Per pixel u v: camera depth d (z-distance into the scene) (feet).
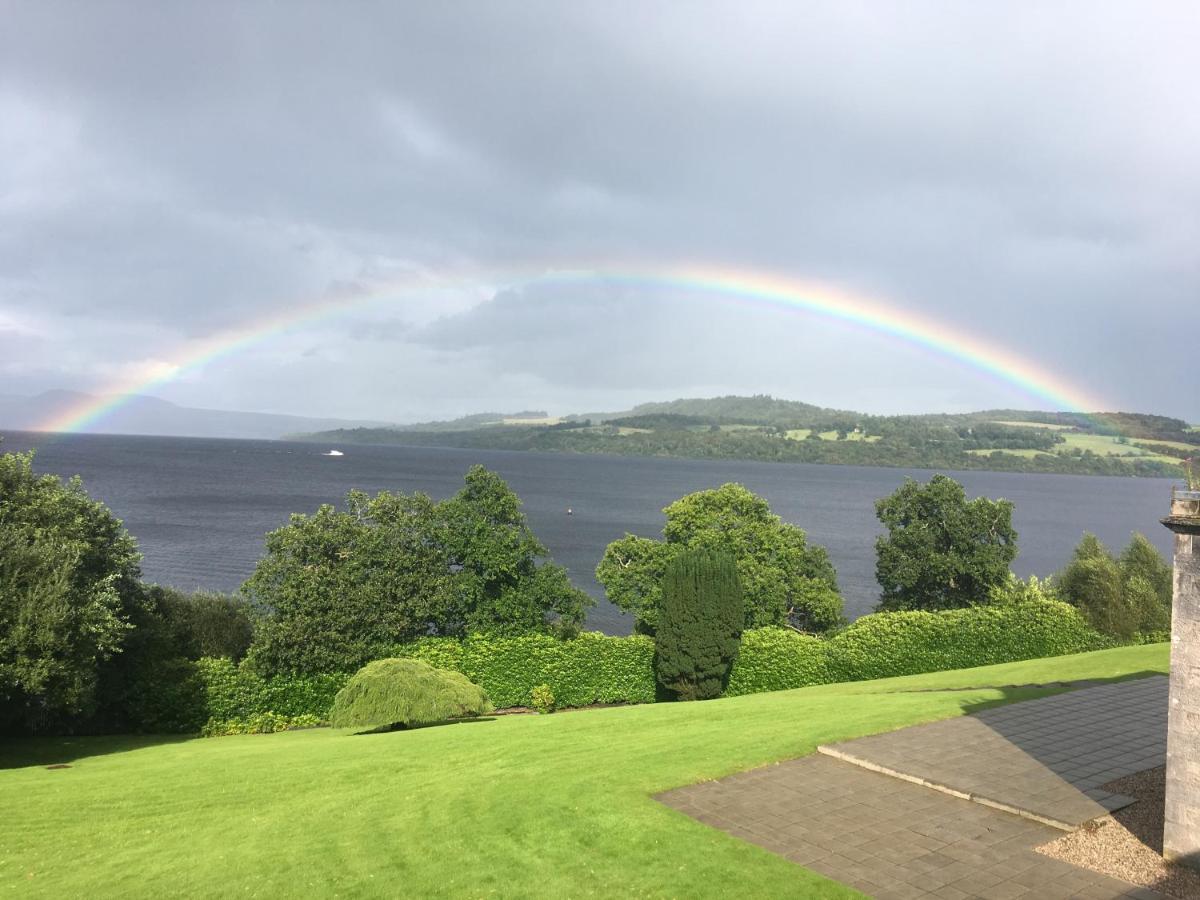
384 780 53.72
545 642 103.04
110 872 39.29
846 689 91.76
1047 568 307.99
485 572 109.60
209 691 88.33
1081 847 38.86
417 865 38.22
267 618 95.14
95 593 76.07
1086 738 56.59
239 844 42.24
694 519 128.57
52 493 81.51
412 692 76.64
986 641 112.57
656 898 34.22
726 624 97.35
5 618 65.05
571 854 38.60
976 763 50.60
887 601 152.25
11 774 61.57
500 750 59.31
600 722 69.21
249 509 394.52
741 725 64.03
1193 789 36.24
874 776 49.39
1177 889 34.65
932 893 34.37
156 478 584.40
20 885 38.17
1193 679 36.32
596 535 351.46
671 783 48.01
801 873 36.17
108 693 83.30
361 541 100.48
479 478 110.83
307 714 92.22
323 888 36.27
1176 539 37.14
